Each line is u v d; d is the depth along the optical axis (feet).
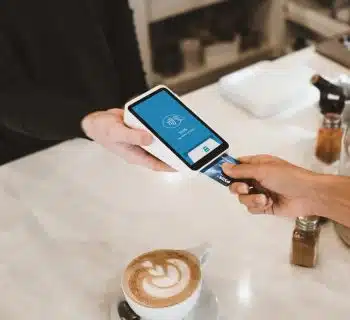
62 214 3.20
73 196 3.31
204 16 7.45
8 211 3.22
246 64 7.63
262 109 3.89
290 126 3.84
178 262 2.54
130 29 4.50
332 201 2.56
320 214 2.68
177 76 7.12
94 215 3.18
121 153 2.86
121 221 3.14
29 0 3.71
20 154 4.06
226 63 7.40
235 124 3.87
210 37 7.32
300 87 4.05
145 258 2.57
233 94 4.03
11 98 3.36
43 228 3.11
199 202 3.24
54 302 2.72
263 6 7.45
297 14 7.00
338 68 4.37
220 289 2.73
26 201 3.28
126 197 3.29
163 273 2.49
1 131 4.00
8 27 3.71
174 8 6.56
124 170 3.48
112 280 2.81
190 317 2.53
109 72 4.31
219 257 2.89
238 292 2.72
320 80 3.62
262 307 2.65
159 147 2.52
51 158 3.59
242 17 7.59
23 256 2.96
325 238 2.97
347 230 2.88
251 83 4.10
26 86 3.55
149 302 2.37
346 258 2.86
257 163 2.58
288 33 7.42
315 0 6.92
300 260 2.80
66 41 3.98
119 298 2.65
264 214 3.12
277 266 2.84
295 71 4.21
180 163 2.48
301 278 2.78
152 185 3.37
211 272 2.81
